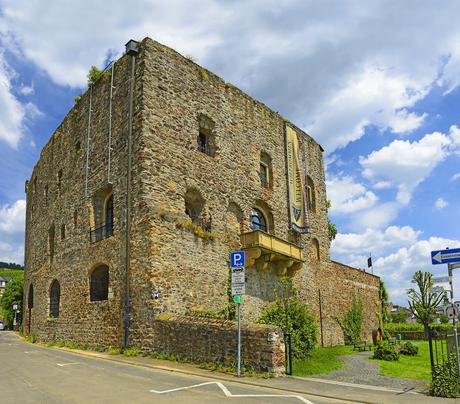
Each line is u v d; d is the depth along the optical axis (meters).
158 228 18.73
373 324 37.56
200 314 18.66
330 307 30.94
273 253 23.56
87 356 17.69
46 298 26.53
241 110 25.56
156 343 16.94
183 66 22.33
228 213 23.11
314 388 11.35
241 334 13.84
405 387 11.97
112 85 22.59
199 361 14.92
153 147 19.80
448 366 11.23
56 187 27.88
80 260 23.06
